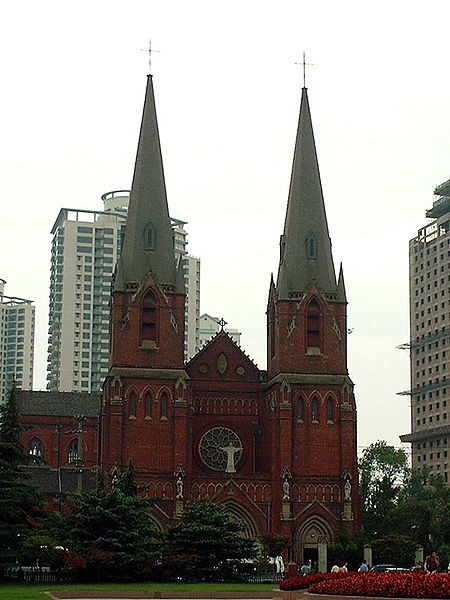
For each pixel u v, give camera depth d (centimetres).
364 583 5950
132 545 9438
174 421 12888
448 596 5641
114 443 12700
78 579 9375
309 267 13638
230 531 10262
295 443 13062
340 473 13062
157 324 13200
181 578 9825
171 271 13438
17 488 9025
